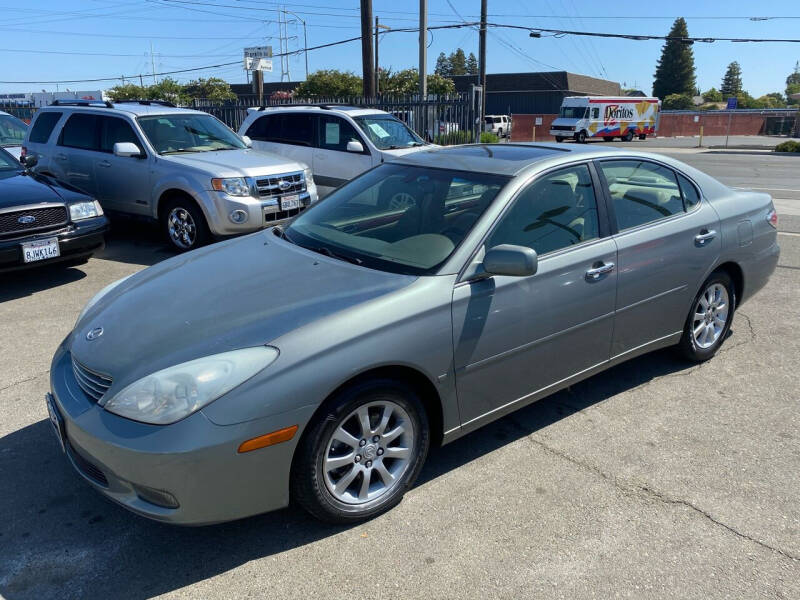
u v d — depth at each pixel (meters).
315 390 2.56
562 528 2.85
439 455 3.44
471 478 3.22
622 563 2.63
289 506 3.02
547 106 60.69
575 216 3.55
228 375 2.48
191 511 2.48
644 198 3.96
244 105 18.83
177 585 2.53
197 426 2.41
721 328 4.57
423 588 2.50
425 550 2.71
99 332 2.94
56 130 9.03
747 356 4.68
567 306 3.41
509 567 2.61
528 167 3.51
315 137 10.59
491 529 2.84
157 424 2.43
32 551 2.72
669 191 4.14
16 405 3.96
